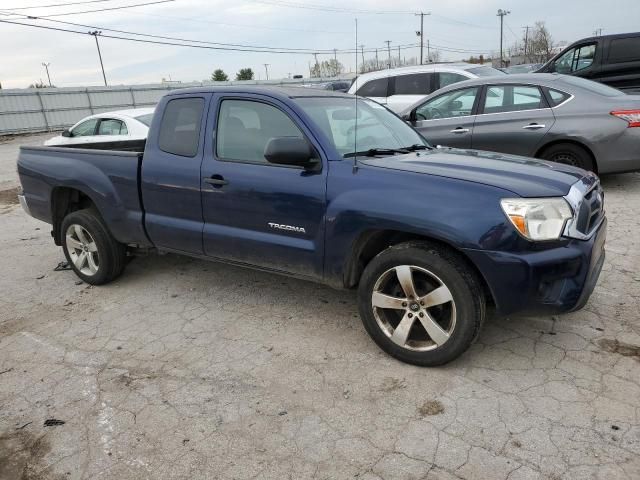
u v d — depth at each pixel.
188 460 2.66
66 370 3.57
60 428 2.96
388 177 3.32
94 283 5.06
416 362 3.35
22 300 4.86
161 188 4.31
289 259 3.75
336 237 3.47
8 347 3.95
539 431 2.73
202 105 4.17
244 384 3.29
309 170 3.59
